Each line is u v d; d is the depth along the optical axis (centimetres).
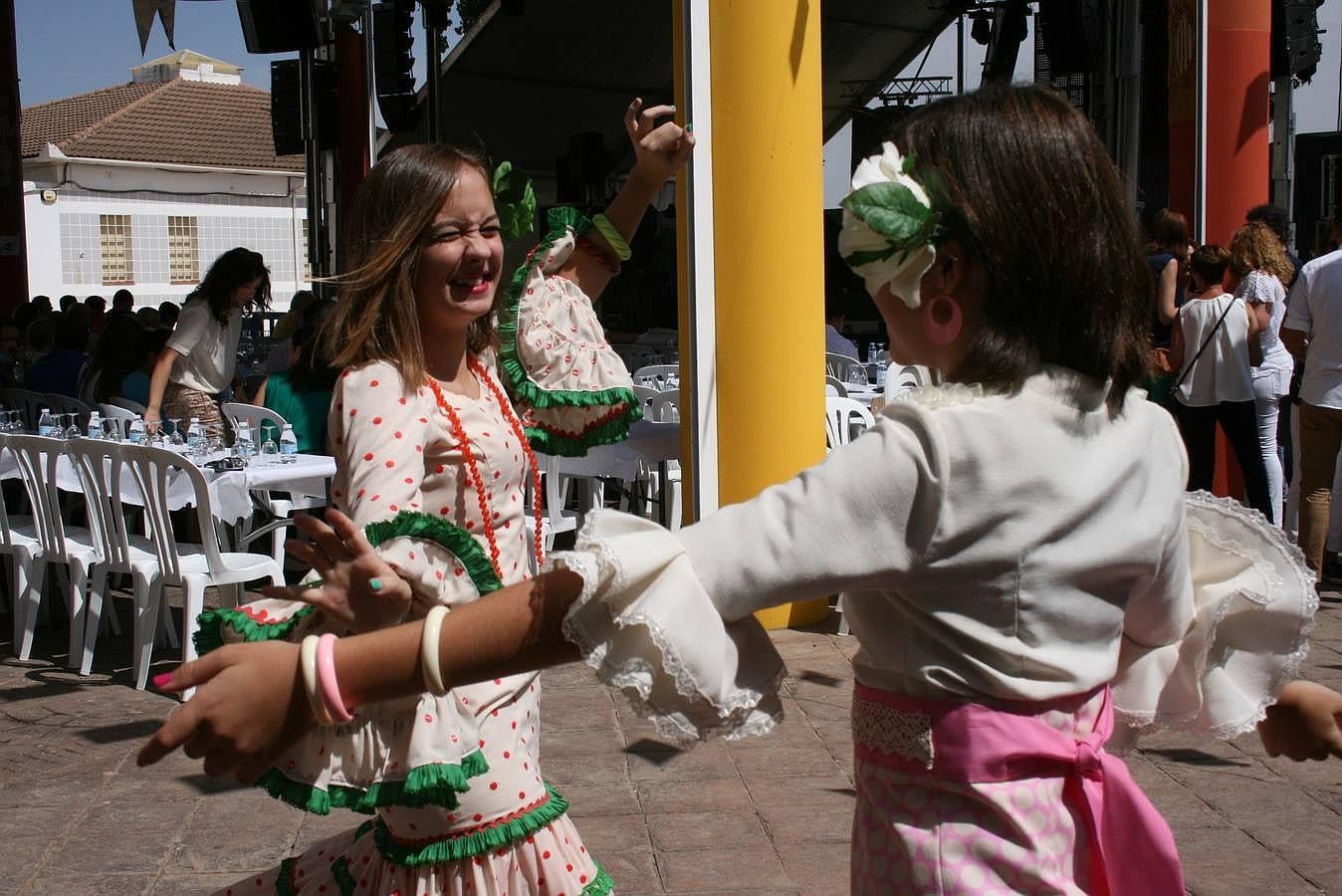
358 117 1455
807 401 570
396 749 206
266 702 131
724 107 548
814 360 572
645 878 346
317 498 646
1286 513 731
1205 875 346
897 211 137
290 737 132
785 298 559
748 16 541
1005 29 1357
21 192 1656
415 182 219
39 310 1337
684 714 132
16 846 376
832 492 134
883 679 146
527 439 245
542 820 226
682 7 543
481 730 220
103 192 3231
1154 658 161
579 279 266
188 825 392
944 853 140
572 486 964
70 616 595
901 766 144
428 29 1224
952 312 143
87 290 3225
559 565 131
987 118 142
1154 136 1208
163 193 3319
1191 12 862
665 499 757
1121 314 144
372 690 132
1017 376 140
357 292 217
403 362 216
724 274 557
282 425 665
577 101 2069
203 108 3541
